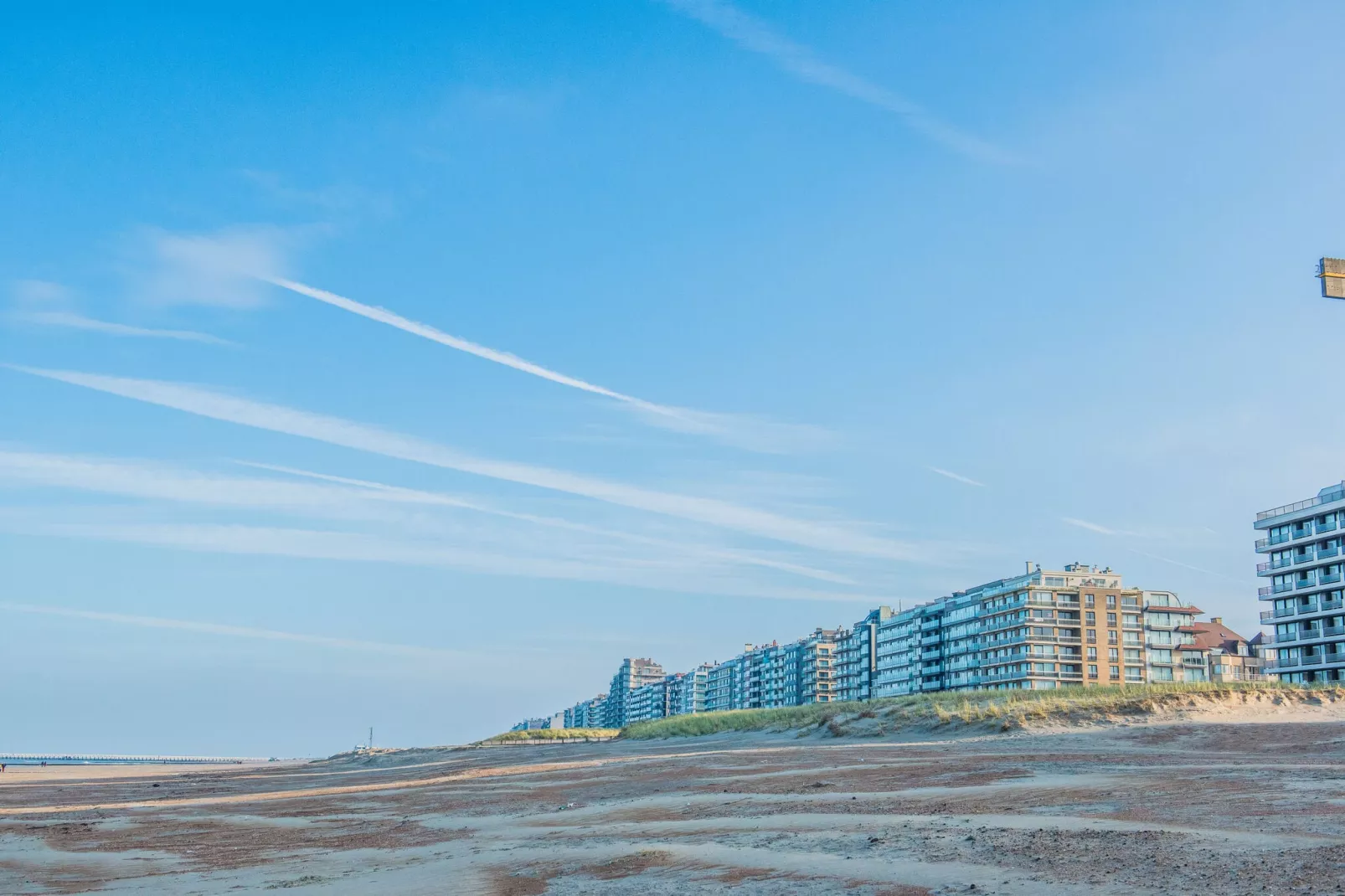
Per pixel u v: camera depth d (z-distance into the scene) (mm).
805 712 89938
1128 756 42344
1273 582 133625
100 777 91500
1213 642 197125
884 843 20625
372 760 109375
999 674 191500
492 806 36969
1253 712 59094
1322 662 123438
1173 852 17391
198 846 29250
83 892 21469
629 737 111562
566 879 19656
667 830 25594
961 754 49250
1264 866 15781
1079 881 15711
